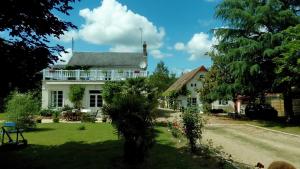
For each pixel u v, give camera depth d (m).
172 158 12.06
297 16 28.55
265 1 30.06
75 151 13.63
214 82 36.41
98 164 11.15
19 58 11.33
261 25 29.30
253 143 17.81
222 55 32.16
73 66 49.66
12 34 11.49
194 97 53.72
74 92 34.38
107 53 52.69
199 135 13.63
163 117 34.28
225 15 31.09
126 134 10.98
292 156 14.11
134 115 10.88
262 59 29.67
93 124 25.61
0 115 31.72
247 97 37.88
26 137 17.88
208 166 10.83
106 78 34.91
